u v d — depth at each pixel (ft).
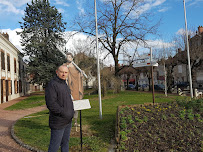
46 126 20.92
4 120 28.43
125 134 13.79
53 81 9.43
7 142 15.78
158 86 105.70
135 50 65.21
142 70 104.01
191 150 11.45
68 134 10.25
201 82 106.42
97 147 13.10
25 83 127.75
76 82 17.90
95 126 19.51
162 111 19.08
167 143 12.57
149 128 14.87
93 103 42.70
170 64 84.02
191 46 74.84
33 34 91.45
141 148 12.02
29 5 90.99
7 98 74.49
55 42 86.58
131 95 60.90
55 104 8.98
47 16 91.30
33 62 89.35
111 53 69.51
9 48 80.23
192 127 14.83
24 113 36.81
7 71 75.77
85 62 66.64
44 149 13.16
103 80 60.95
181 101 21.93
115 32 66.28
